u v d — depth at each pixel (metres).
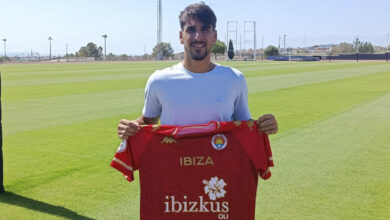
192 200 2.79
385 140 7.88
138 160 2.81
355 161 6.46
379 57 86.19
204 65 2.82
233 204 2.78
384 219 4.34
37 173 5.90
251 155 2.76
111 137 8.21
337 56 89.56
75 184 5.45
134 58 101.81
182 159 2.77
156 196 2.80
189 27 2.74
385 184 5.40
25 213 4.51
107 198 4.97
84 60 98.69
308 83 20.89
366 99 14.10
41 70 37.22
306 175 5.80
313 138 8.05
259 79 23.94
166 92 2.84
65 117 10.58
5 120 10.18
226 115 2.89
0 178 5.11
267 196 5.03
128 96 15.12
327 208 4.64
